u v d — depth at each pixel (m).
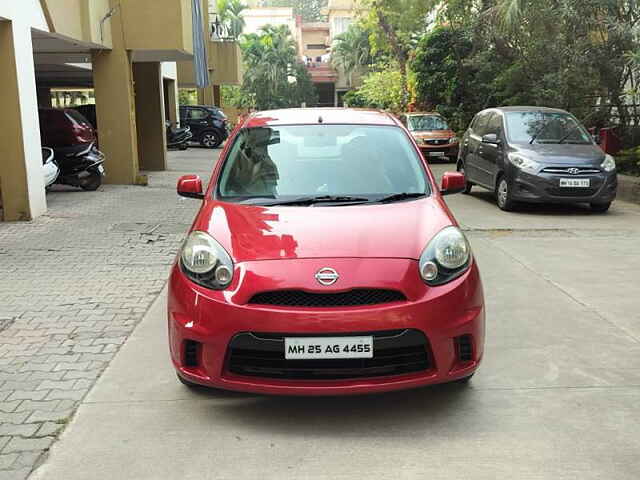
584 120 14.80
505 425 3.62
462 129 24.19
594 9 13.24
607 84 13.97
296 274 3.50
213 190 4.63
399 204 4.31
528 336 5.01
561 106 14.83
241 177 4.71
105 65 14.02
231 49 30.62
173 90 26.03
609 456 3.29
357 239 3.76
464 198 12.65
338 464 3.24
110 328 5.27
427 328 3.46
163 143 18.00
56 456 3.32
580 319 5.41
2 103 9.68
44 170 11.32
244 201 4.43
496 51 18.61
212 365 3.53
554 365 4.46
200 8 19.48
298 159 4.86
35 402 3.93
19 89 9.69
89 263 7.43
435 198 4.50
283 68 64.25
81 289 6.38
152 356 4.66
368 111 5.69
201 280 3.65
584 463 3.23
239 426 3.63
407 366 3.52
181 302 3.65
